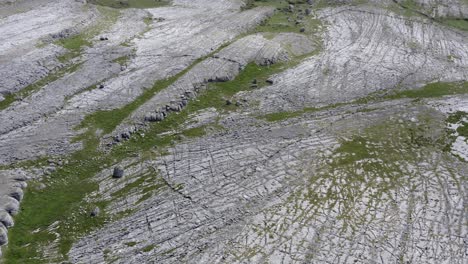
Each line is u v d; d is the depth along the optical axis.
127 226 23.36
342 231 23.47
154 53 38.72
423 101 35.56
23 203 24.23
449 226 24.17
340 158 28.81
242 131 30.94
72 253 21.78
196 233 23.06
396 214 24.73
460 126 32.62
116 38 40.50
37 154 27.17
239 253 22.03
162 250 22.09
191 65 37.56
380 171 27.91
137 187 25.84
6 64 33.59
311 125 31.95
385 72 39.19
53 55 35.88
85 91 32.91
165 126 30.89
